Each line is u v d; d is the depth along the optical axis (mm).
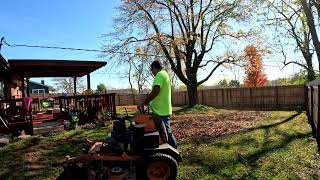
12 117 12703
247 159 7719
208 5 25969
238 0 25641
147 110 6727
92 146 6672
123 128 6098
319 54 17078
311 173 6598
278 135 10711
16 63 14242
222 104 34625
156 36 24969
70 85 68562
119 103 46875
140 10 25453
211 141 9914
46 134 12227
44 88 54906
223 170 6910
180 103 40219
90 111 15070
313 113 10609
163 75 6445
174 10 25875
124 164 5930
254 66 30484
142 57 25938
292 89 28594
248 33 26594
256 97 31312
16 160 8320
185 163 7480
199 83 27500
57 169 7383
